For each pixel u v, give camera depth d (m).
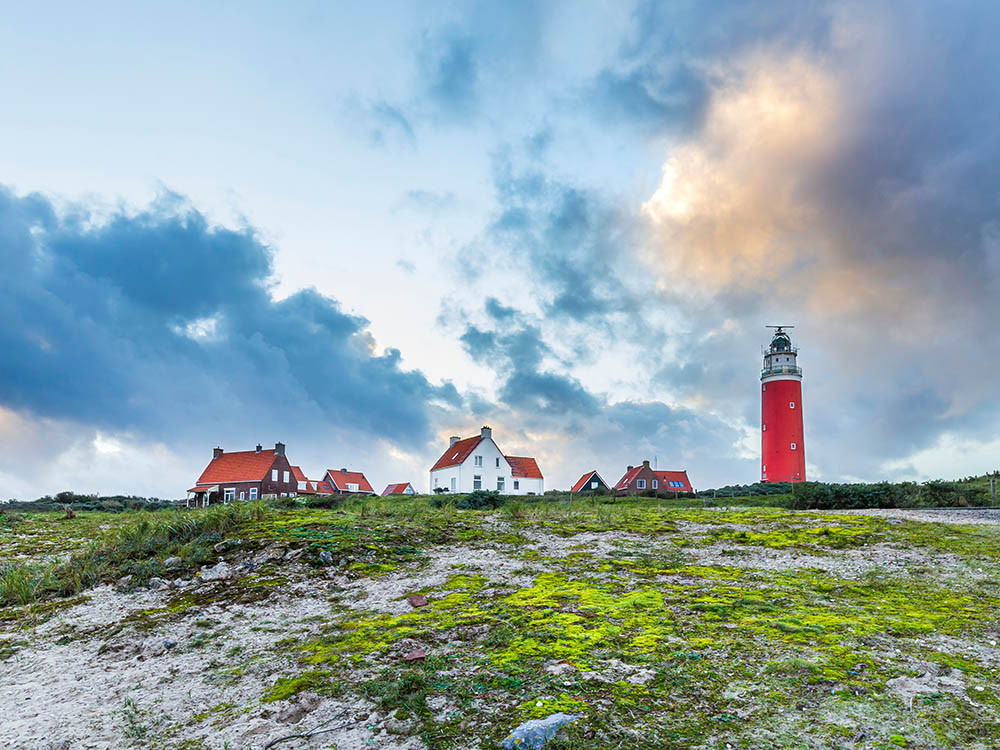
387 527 11.07
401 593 7.59
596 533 11.55
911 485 21.62
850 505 19.77
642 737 3.82
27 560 10.12
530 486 52.47
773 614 6.20
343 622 6.48
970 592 7.01
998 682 4.53
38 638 6.45
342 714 4.30
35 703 4.86
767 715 4.09
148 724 4.39
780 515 14.25
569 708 4.16
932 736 3.79
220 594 7.75
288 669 5.24
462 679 4.73
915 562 8.59
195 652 5.88
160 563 8.98
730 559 9.25
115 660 5.79
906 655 5.05
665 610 6.38
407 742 3.87
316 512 13.80
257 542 9.73
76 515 19.03
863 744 3.71
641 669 4.83
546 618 6.14
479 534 11.26
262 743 3.97
